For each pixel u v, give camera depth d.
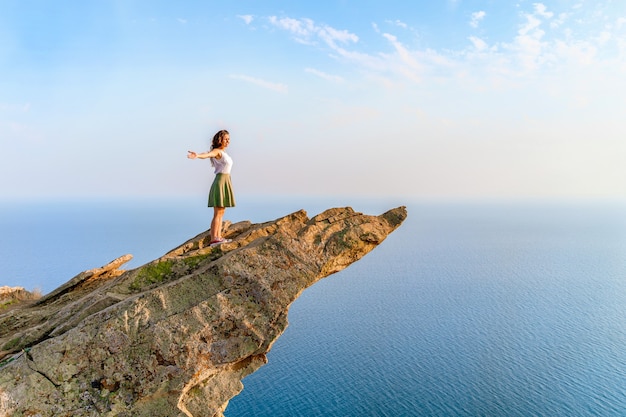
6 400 9.96
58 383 10.55
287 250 13.64
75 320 11.99
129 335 11.30
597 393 84.38
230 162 15.01
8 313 14.77
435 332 123.12
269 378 90.00
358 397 81.31
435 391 84.38
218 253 14.33
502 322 134.88
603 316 142.62
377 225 15.45
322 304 159.00
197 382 11.62
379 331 123.50
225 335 11.99
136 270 13.74
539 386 87.75
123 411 10.71
